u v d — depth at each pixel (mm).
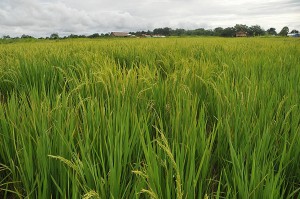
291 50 10352
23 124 2666
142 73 4762
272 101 3439
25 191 2211
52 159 2244
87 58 6430
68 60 6609
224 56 7855
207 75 4602
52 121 2775
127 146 2299
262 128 2885
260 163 2191
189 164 2141
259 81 4473
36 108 3006
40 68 5586
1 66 6219
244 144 2527
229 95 3549
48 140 2311
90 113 2846
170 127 2869
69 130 2541
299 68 5488
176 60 6711
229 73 5203
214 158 2516
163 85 3881
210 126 3184
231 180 2178
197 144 2434
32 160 2326
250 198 1891
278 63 6426
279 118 3000
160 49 10367
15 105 3264
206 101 3770
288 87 4027
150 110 3211
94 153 2396
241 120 2893
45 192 1950
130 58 8078
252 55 8242
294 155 2504
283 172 2361
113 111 2990
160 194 1802
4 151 2627
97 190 1813
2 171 2572
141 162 2336
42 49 11547
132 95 3568
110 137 2361
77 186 1859
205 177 2154
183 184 1977
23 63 5918
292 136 2662
